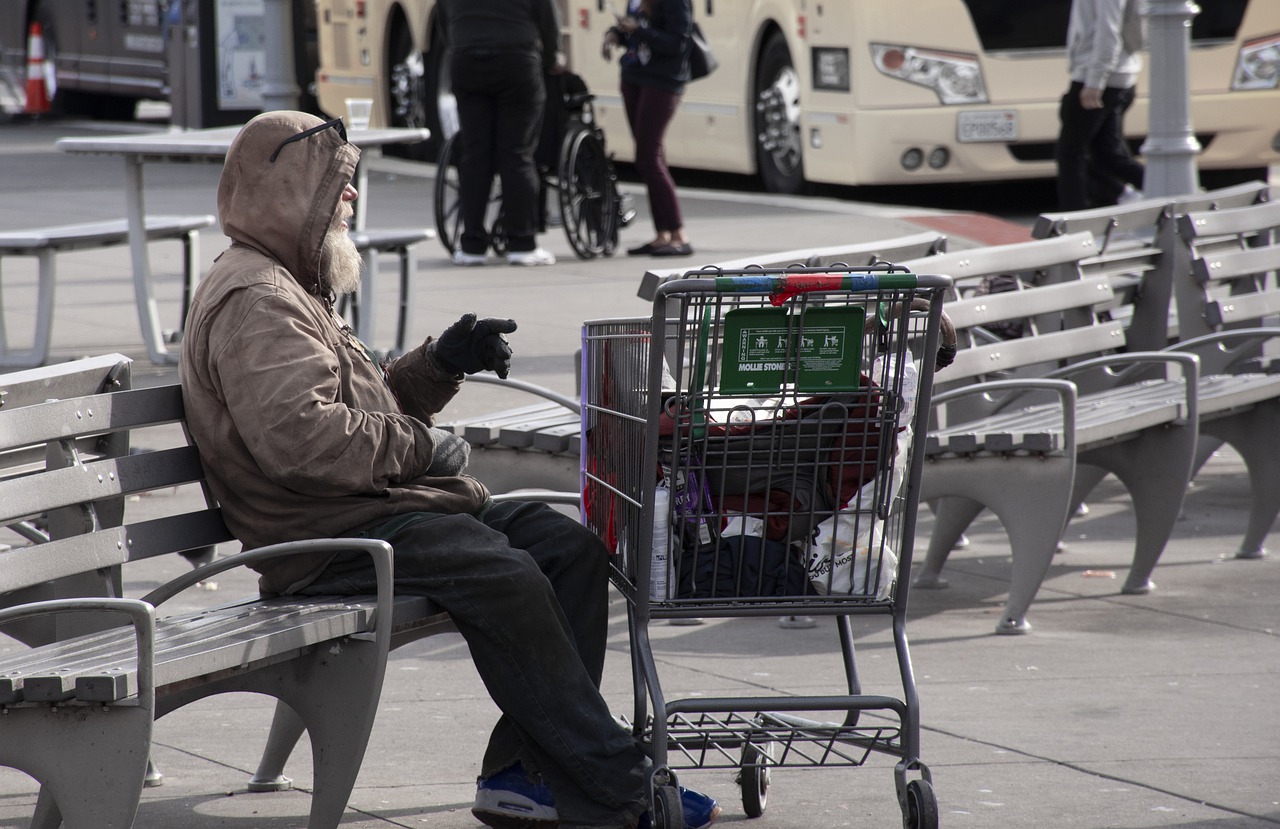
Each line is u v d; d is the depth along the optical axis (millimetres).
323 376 9836
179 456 10359
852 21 40812
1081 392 20031
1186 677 13695
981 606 15984
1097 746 11961
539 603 9773
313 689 9414
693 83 48312
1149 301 21562
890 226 39344
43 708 8211
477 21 34500
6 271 35781
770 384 9758
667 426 9797
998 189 50031
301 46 62688
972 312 17406
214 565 9609
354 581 9945
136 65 71125
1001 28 40250
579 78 35969
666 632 15188
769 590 10094
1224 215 21750
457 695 13273
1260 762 11594
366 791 11062
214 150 24594
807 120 43031
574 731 9750
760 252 36000
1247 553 17750
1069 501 14898
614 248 36688
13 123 80375
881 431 9961
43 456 11008
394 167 56938
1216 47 41500
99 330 28734
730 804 10953
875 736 10180
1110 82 35062
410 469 10188
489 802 10125
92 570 9797
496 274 34219
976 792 11016
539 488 15312
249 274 10023
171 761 11664
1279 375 18219
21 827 10266
